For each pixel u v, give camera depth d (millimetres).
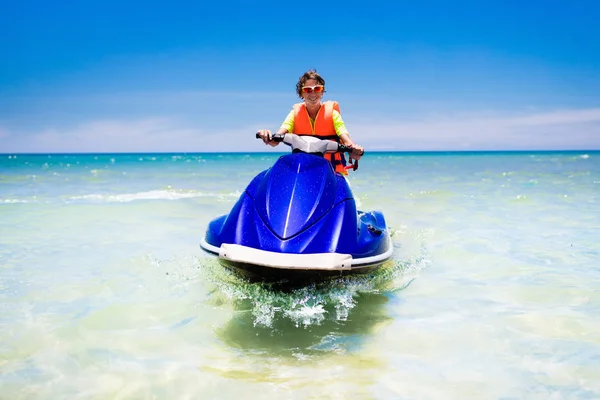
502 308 3232
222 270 3615
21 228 5918
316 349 2598
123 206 7961
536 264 4348
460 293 3555
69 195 9641
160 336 2750
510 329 2869
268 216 3197
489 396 2125
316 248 3002
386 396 2123
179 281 3789
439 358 2496
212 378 2275
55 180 14367
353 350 2588
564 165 26766
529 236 5562
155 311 3141
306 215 3154
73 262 4328
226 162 42094
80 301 3316
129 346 2613
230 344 2654
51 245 5000
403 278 3941
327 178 3467
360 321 3002
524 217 6906
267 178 3520
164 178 15656
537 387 2203
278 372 2338
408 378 2283
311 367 2391
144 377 2277
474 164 29734
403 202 8516
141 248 4891
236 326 2902
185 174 18625
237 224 3295
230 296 3373
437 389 2184
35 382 2215
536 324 2943
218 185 12461
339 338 2740
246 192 3580
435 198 9117
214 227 3619
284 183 3381
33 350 2543
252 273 3068
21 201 8516
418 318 3057
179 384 2215
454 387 2203
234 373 2326
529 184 12414
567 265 4312
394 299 3428
